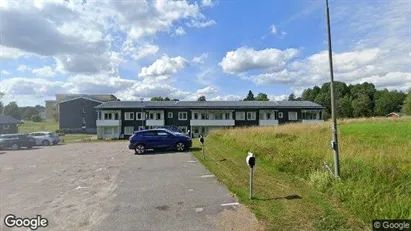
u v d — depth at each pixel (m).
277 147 13.41
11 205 7.09
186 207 6.63
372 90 93.06
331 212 5.91
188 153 16.36
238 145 16.84
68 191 8.39
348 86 97.75
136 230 5.43
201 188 8.25
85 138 47.91
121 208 6.70
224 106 50.56
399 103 85.62
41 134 31.61
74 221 5.95
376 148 11.05
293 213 5.91
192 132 50.28
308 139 15.41
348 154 9.67
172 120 50.53
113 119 50.03
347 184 7.06
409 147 11.09
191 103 53.03
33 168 12.87
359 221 5.45
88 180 9.87
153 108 50.03
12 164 14.37
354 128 22.77
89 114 66.50
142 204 6.96
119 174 10.77
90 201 7.32
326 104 90.88
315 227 5.24
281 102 54.25
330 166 8.53
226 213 6.14
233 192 7.66
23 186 9.15
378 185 6.69
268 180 8.76
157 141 17.66
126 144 28.22
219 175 9.80
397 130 20.55
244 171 10.24
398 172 7.30
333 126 8.05
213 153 15.64
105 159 15.28
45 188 8.82
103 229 5.51
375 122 29.53
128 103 52.91
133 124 50.16
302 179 8.73
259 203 6.61
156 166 12.30
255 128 24.73
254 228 5.28
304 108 50.94
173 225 5.61
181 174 10.35
